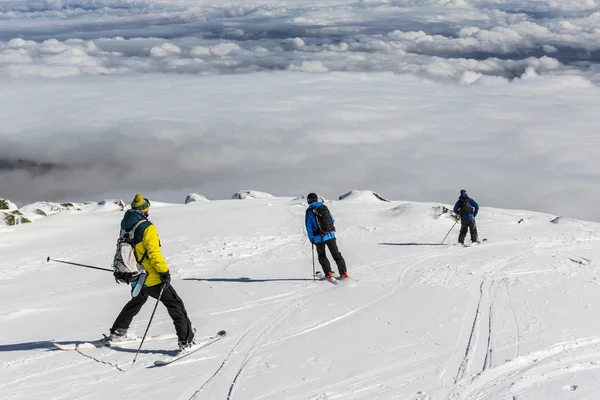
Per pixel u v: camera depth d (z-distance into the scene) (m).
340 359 5.23
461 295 7.46
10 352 5.67
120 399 4.52
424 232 15.10
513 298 7.25
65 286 9.59
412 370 4.91
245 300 7.56
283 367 5.09
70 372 5.11
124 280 5.54
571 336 5.62
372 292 7.79
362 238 14.11
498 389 4.44
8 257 13.11
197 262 11.23
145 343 5.85
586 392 4.25
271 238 13.98
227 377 4.91
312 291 7.99
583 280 8.30
